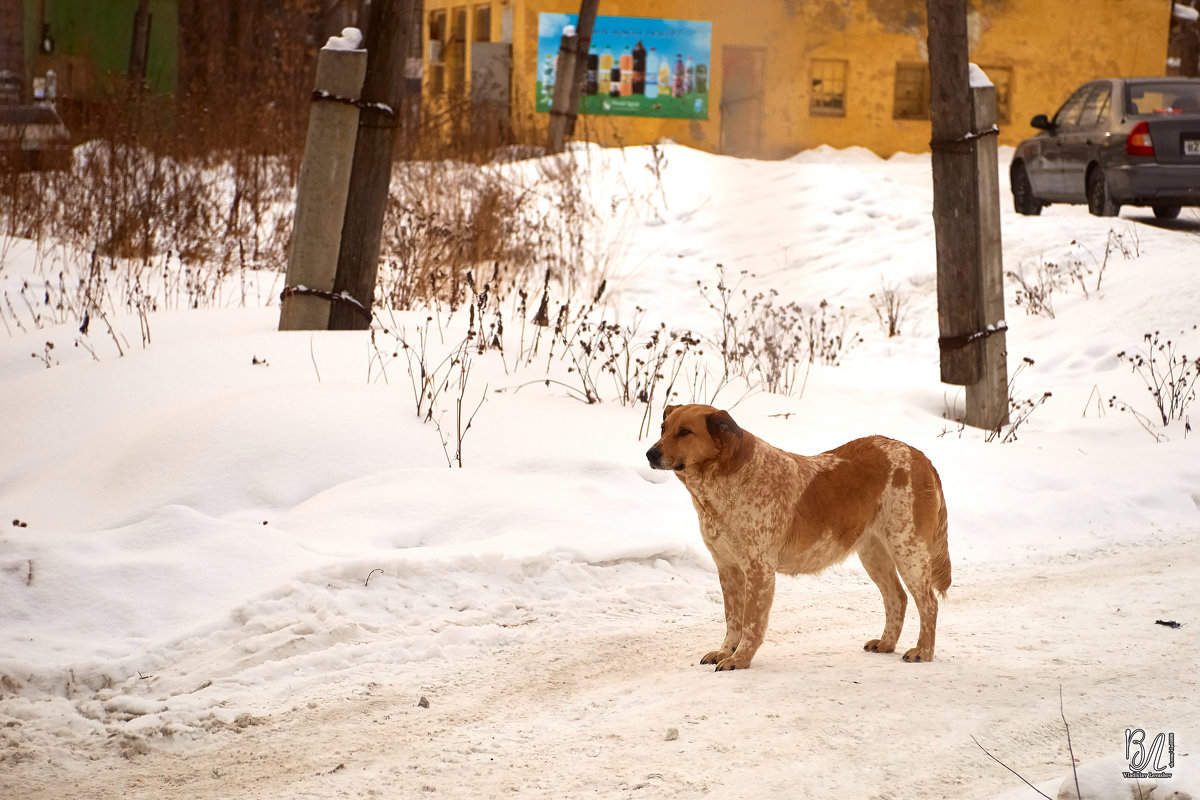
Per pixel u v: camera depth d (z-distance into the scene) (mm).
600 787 4059
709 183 20016
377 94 9859
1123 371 12438
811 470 5523
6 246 12766
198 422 7738
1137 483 9000
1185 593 6621
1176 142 16875
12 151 14555
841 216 18516
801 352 13523
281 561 6305
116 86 17766
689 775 4129
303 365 8977
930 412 11438
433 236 13508
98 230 13375
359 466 7660
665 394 9836
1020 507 8367
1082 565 7461
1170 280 13984
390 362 9203
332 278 9898
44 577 5840
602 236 17984
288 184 16656
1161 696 4934
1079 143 18219
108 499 7207
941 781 4074
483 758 4355
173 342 9406
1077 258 15656
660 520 7496
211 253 13883
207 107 17484
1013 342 14094
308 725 4723
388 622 5902
